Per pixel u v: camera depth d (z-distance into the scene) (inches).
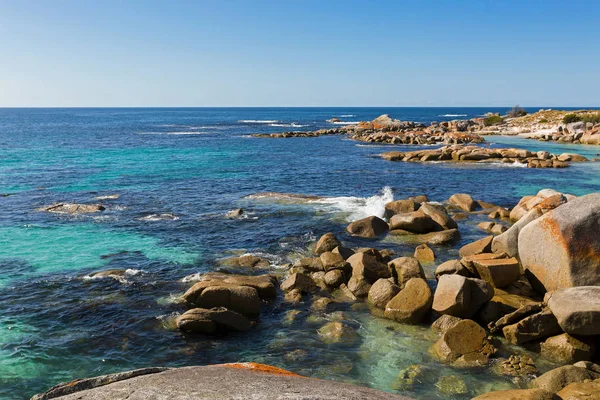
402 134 3122.5
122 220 955.3
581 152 2246.6
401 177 1584.6
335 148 2608.3
